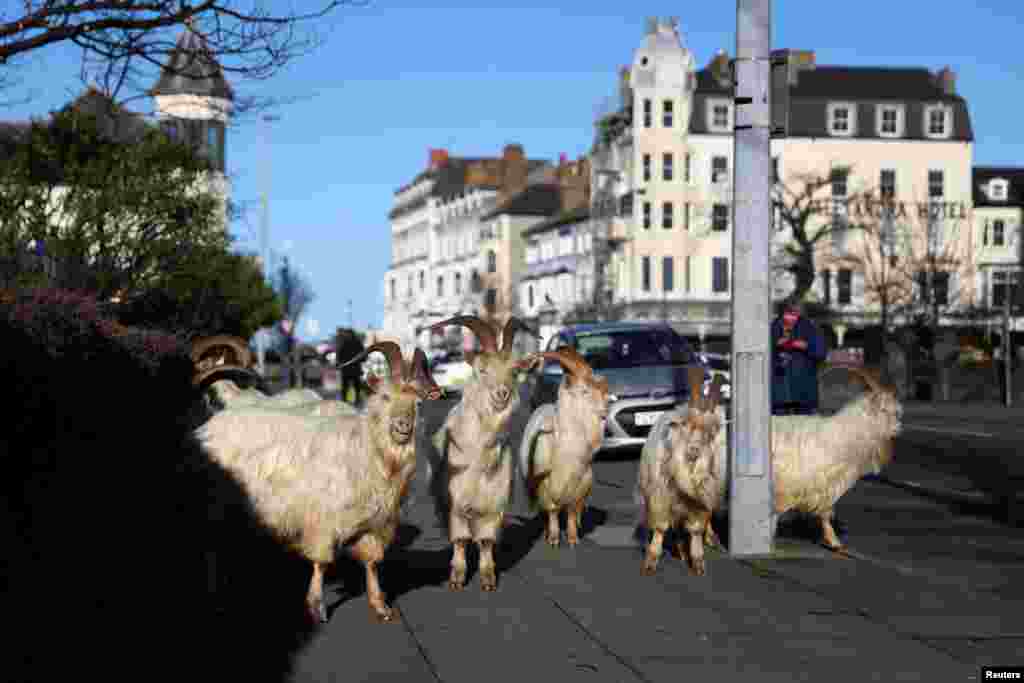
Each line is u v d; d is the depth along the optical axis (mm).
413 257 142750
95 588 8758
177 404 12531
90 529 9227
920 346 57000
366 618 8352
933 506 14117
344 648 7555
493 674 6969
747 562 10367
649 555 10000
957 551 10992
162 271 18641
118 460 10234
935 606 8641
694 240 78938
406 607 8719
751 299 10609
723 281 79312
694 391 9594
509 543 11609
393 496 8109
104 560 9375
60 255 17391
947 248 72438
